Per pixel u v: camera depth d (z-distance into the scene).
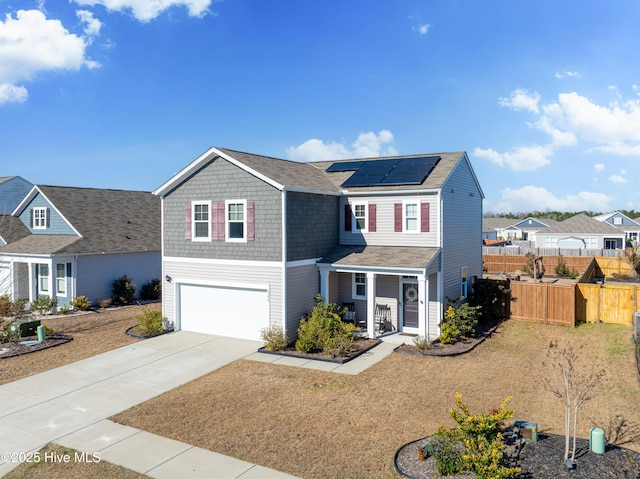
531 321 21.62
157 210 33.94
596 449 9.30
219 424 11.38
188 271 20.36
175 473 9.21
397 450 9.86
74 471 9.36
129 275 28.47
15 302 25.38
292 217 18.39
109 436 10.85
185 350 17.69
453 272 21.22
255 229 18.58
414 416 11.59
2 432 11.11
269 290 18.33
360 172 22.67
